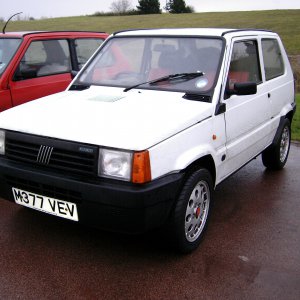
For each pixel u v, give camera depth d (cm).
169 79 422
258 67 501
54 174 328
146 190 306
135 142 308
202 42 436
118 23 4888
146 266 349
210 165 396
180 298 309
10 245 375
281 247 386
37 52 633
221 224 430
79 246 377
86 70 481
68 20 5441
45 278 328
